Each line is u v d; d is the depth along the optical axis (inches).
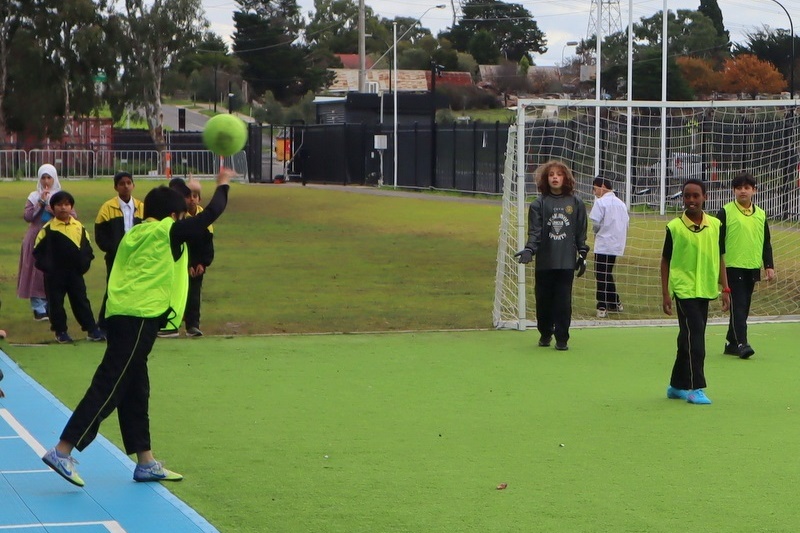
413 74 3757.4
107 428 365.4
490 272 852.0
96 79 2807.6
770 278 514.6
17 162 2330.2
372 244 1063.6
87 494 290.5
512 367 484.7
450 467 319.0
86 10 2721.5
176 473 310.3
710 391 436.1
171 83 3024.1
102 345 522.6
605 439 354.3
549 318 535.2
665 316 669.9
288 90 4338.1
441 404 406.6
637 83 2812.5
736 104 615.8
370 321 614.2
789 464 323.9
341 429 366.0
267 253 976.3
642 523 268.4
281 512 275.9
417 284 778.8
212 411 390.9
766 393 432.5
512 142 607.2
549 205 526.6
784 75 3472.0
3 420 371.2
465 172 1808.6
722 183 1016.2
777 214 879.1
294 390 429.4
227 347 525.7
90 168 2438.5
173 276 298.8
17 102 2704.2
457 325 606.2
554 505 282.5
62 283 526.0
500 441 350.6
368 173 2117.4
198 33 2930.6
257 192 1863.9
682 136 1076.5
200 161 2482.8
